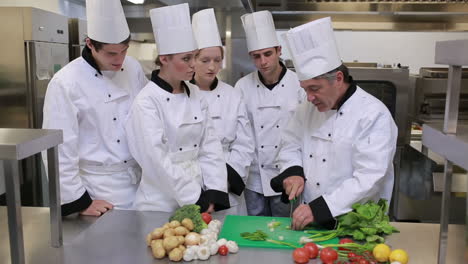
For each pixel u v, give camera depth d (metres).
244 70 2.76
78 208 1.40
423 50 3.79
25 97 2.34
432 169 2.05
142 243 1.19
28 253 1.13
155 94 1.38
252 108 1.97
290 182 1.42
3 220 1.36
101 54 1.38
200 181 1.48
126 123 1.43
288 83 1.94
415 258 1.11
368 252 1.11
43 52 2.40
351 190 1.25
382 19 2.58
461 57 0.87
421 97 2.58
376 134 1.28
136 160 1.43
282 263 1.07
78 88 1.42
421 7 2.11
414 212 2.46
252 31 1.84
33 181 2.55
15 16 2.27
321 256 1.07
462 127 1.04
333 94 1.31
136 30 2.60
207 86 1.86
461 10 2.09
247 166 1.83
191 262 1.07
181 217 1.20
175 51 1.32
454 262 1.10
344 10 2.15
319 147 1.41
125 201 1.53
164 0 2.10
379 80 2.33
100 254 1.12
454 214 2.40
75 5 3.19
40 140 0.95
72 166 1.39
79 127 1.46
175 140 1.40
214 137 1.54
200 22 1.74
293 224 1.27
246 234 1.21
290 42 1.31
